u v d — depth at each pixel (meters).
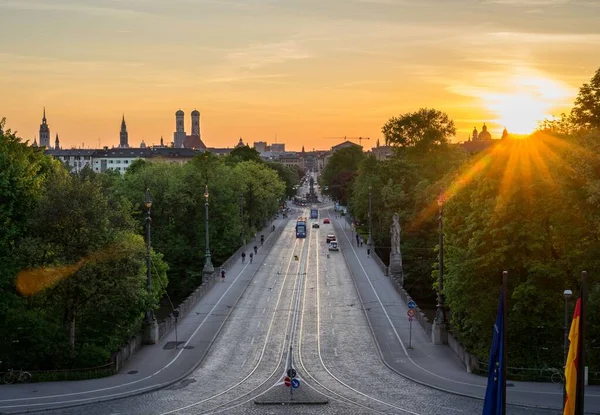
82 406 48.47
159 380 55.81
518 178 58.50
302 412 46.75
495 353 35.19
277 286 103.81
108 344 63.66
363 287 102.31
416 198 127.38
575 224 55.50
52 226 58.97
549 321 57.00
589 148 52.19
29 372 55.12
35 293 58.97
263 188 189.12
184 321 79.25
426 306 111.56
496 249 58.25
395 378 57.06
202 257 123.00
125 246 60.16
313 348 67.62
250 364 61.91
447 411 46.88
